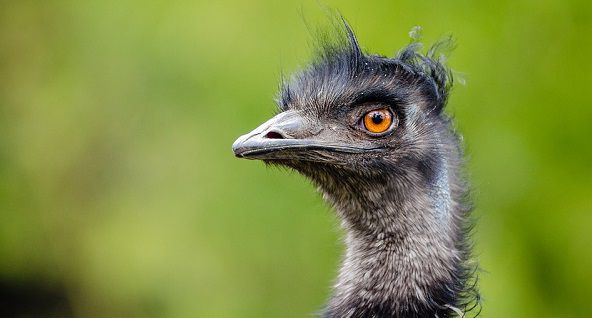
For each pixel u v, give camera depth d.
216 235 14.39
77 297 17.75
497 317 13.54
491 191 13.98
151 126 15.10
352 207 8.61
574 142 14.20
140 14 15.16
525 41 14.07
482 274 13.48
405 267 8.43
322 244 13.93
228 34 14.23
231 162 14.30
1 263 18.36
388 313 8.41
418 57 8.88
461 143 9.15
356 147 8.45
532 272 14.06
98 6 15.88
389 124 8.52
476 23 13.93
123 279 15.33
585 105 14.18
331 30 12.97
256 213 14.16
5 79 17.75
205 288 14.54
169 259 14.67
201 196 14.49
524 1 14.03
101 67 15.88
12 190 17.72
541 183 14.16
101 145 16.17
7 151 17.66
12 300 18.89
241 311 14.28
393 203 8.51
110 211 15.88
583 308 14.16
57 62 16.98
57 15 17.09
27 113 17.47
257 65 14.07
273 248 14.12
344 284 8.59
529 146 14.10
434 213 8.52
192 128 14.60
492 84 13.96
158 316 15.09
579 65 14.18
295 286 14.09
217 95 14.35
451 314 8.42
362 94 8.52
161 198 14.87
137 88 15.27
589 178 14.22
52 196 17.39
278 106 8.92
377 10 13.64
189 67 14.59
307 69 8.85
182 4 14.73
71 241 17.55
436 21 13.80
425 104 8.67
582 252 14.17
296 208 14.02
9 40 17.67
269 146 8.34
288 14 13.94
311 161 8.44
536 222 14.12
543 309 14.09
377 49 13.59
